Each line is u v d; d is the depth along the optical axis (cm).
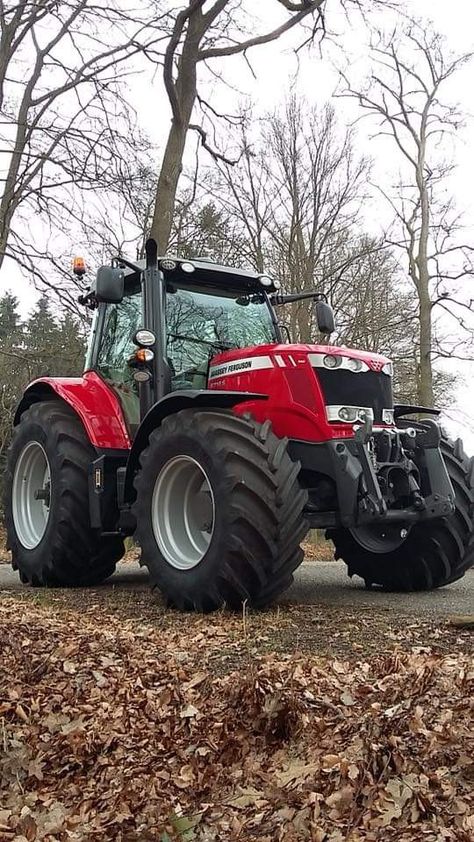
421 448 539
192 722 304
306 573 802
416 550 602
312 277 1945
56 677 365
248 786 258
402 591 617
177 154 1046
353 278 2058
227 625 446
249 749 280
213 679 343
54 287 1159
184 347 618
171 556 527
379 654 371
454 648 377
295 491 482
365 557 633
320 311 665
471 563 602
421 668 315
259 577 475
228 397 522
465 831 208
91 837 247
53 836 253
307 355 533
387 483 520
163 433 534
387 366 563
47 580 675
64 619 488
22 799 279
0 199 1110
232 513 475
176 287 636
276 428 536
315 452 521
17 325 2706
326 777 247
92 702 337
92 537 650
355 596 577
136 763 288
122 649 397
